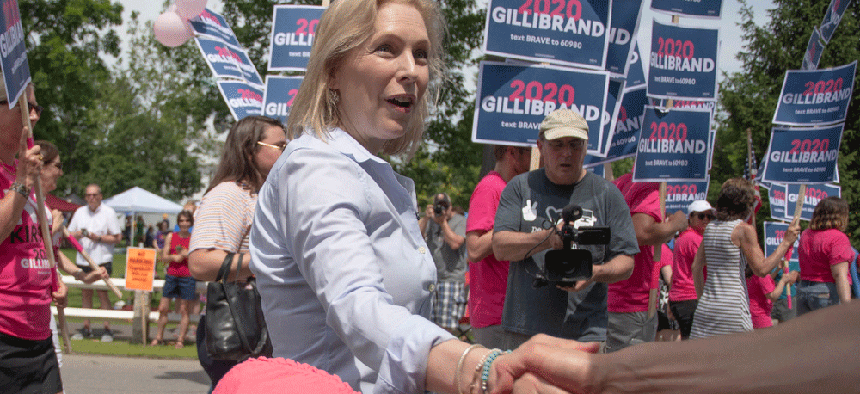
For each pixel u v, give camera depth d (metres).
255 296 3.09
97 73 26.77
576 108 4.89
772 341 0.61
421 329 1.06
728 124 37.66
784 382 0.59
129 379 7.38
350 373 1.32
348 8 1.48
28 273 3.23
